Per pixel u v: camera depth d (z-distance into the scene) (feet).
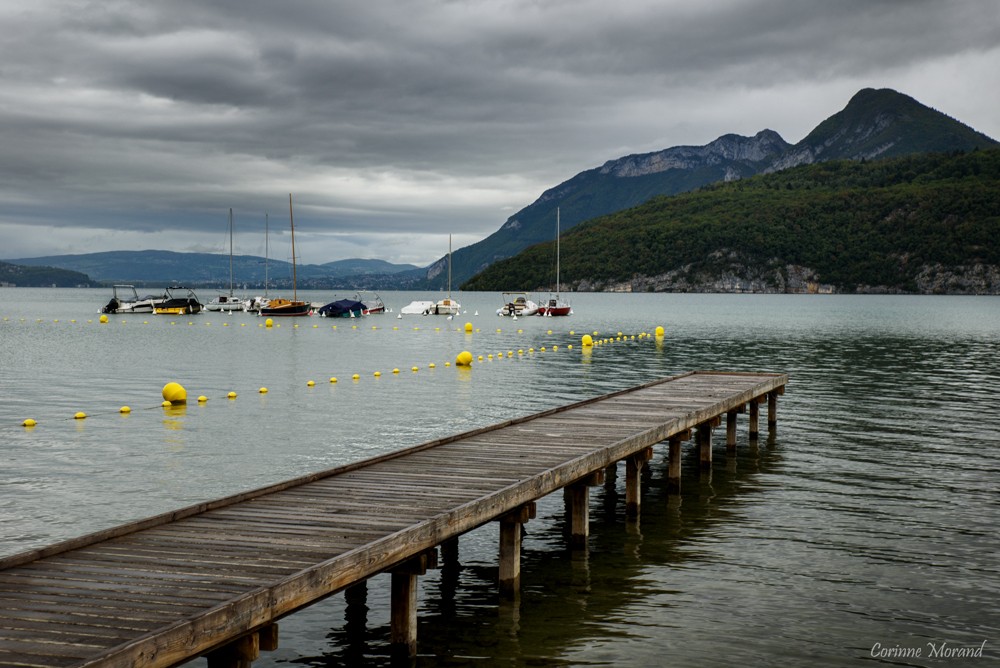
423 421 91.50
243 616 26.53
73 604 27.09
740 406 78.95
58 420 92.02
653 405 73.41
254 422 90.79
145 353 177.37
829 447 78.59
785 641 37.01
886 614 39.86
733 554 48.39
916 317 347.97
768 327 276.21
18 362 156.87
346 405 103.50
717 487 64.28
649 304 532.32
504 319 328.49
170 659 24.14
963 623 38.96
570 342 211.61
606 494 62.85
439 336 233.35
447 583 43.60
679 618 39.34
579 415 68.08
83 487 61.77
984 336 228.22
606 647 36.32
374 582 43.68
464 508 37.22
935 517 55.36
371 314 362.53
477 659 35.14
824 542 50.34
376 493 42.22
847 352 179.32
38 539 49.34
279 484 42.83
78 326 279.08
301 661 35.04
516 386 122.42
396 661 34.99
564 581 44.11
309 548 33.12
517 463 49.42
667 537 51.72
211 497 59.26
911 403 104.73
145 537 34.55
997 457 73.61
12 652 23.47
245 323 297.33
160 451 75.10
